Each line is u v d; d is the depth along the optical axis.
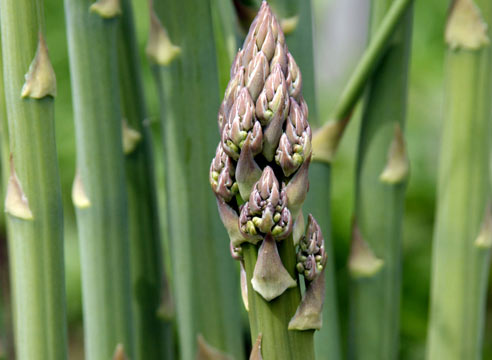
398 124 0.43
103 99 0.41
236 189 0.36
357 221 0.44
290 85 0.36
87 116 0.41
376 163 0.43
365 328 0.44
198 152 0.42
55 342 0.40
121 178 0.42
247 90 0.35
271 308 0.36
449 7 0.43
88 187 0.41
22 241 0.40
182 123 0.42
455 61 0.43
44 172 0.40
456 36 0.43
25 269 0.40
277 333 0.36
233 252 0.36
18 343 0.41
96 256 0.42
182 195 0.42
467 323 0.44
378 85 0.43
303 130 0.35
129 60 0.44
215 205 0.42
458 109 0.43
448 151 0.43
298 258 0.36
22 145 0.39
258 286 0.36
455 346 0.44
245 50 0.36
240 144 0.35
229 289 0.43
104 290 0.42
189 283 0.43
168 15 0.41
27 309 0.40
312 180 0.43
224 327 0.43
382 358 0.44
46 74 0.39
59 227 0.40
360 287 0.44
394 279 0.44
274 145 0.35
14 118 0.39
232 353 0.43
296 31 0.42
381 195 0.43
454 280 0.44
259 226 0.35
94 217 0.42
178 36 0.41
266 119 0.35
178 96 0.42
